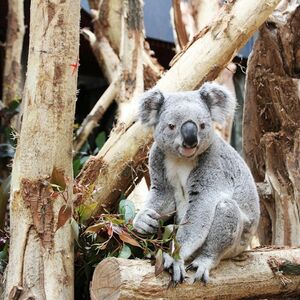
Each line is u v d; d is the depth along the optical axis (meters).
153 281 2.88
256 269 3.24
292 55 4.71
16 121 6.92
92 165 4.23
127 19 5.80
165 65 9.34
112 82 6.50
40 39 3.36
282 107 4.65
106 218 3.56
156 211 3.43
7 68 7.39
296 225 4.44
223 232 3.06
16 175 3.32
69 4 3.38
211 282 3.04
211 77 4.37
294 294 3.47
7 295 3.22
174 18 6.16
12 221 3.31
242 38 4.34
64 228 3.34
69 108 3.37
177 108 3.20
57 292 3.22
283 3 4.88
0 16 8.41
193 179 3.29
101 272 2.93
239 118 7.32
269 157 4.62
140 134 4.21
